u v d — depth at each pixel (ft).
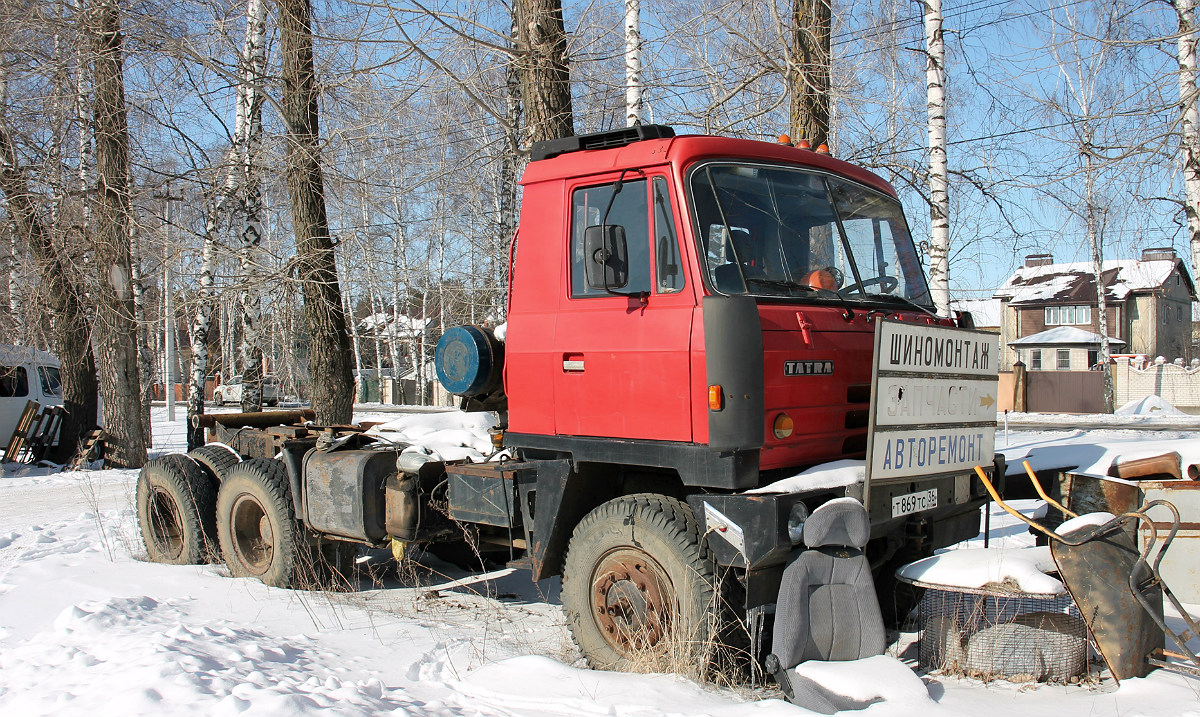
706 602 14.52
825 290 16.43
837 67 35.17
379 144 38.55
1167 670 14.17
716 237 15.17
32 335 59.93
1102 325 108.68
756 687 14.83
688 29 33.91
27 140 47.98
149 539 27.04
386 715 12.47
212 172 42.86
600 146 17.02
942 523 16.93
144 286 55.36
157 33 38.14
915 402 15.16
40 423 59.41
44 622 20.07
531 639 18.21
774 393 14.60
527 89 31.01
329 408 40.57
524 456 18.02
